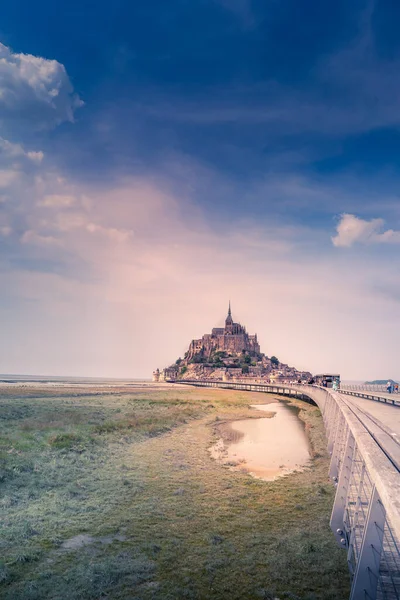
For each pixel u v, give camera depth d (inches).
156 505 731.4
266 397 4183.1
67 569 505.0
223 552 556.7
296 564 520.1
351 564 444.5
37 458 962.7
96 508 711.7
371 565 332.5
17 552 543.8
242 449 1257.4
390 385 2352.4
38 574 491.8
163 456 1104.8
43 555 540.7
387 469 291.7
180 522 660.7
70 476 874.8
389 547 368.2
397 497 226.5
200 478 908.0
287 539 591.8
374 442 395.9
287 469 1009.5
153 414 1916.8
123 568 505.7
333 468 865.5
